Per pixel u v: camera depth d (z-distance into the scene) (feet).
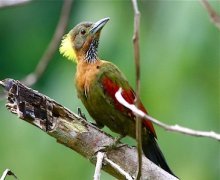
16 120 46.14
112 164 31.35
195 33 41.32
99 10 45.91
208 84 41.88
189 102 42.16
